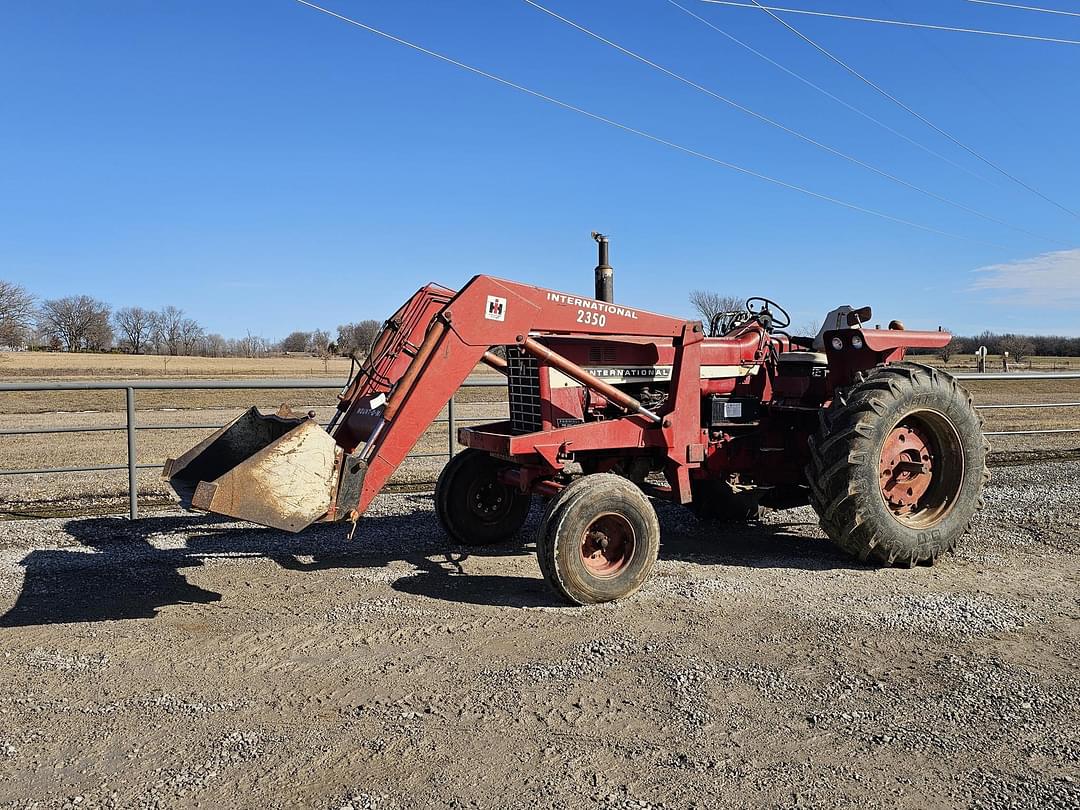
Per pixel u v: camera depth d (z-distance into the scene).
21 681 3.99
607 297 6.41
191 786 3.02
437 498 6.66
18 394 30.23
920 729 3.44
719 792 2.96
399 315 6.16
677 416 6.02
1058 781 3.03
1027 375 10.66
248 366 65.75
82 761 3.21
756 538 7.06
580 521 5.04
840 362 6.61
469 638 4.55
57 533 7.17
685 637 4.54
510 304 5.45
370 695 3.81
